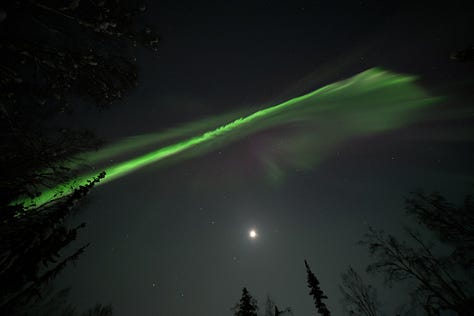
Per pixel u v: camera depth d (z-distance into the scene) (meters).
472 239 10.75
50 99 5.32
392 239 14.12
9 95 4.53
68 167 6.83
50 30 4.02
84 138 7.00
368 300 13.86
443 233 11.64
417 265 12.51
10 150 5.45
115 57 5.05
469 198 11.50
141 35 4.62
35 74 4.48
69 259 5.25
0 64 3.58
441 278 11.39
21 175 5.26
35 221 4.23
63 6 3.42
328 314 13.55
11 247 3.74
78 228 4.50
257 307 15.09
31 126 5.86
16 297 4.18
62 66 4.33
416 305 12.08
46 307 10.99
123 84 5.37
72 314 12.80
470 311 9.95
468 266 10.68
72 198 4.84
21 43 3.65
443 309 10.74
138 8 4.34
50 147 6.34
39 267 3.80
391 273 13.35
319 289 14.56
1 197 3.80
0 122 5.07
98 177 5.40
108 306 14.92
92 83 5.14
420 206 12.80
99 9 3.89
